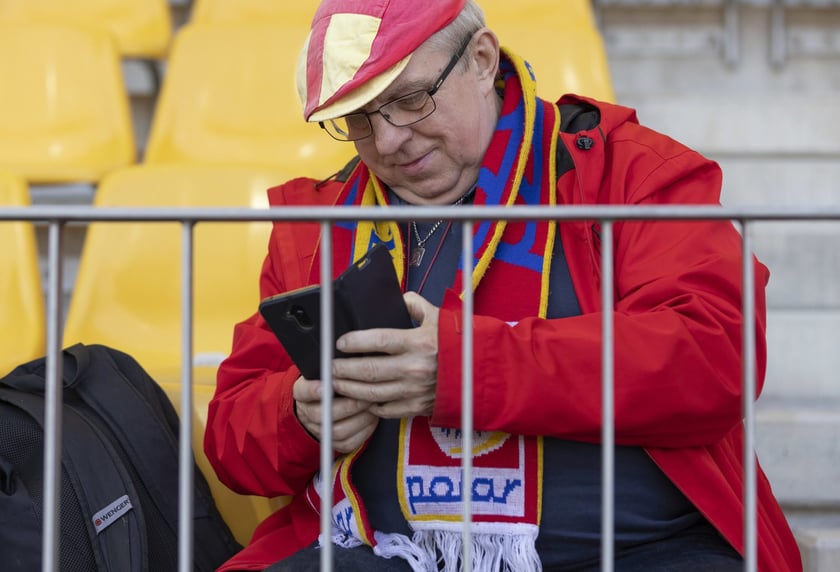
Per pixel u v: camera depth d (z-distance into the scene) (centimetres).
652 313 215
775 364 408
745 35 562
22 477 246
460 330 208
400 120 232
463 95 237
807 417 352
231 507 291
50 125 502
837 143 471
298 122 474
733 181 466
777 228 427
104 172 480
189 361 191
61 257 191
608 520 189
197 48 489
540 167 243
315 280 254
